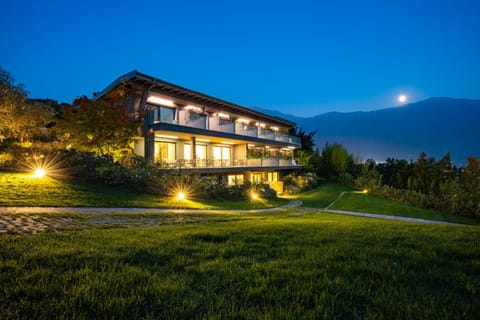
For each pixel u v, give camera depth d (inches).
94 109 598.2
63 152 556.1
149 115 694.5
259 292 102.7
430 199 896.3
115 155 644.7
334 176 1636.3
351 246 177.2
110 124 601.9
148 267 129.8
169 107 830.5
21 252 139.7
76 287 101.6
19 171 492.7
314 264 137.7
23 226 223.1
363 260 145.7
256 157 1124.5
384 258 150.8
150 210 394.3
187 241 179.3
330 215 582.2
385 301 97.9
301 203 827.4
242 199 709.3
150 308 92.9
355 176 1614.2
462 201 815.7
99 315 85.4
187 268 127.9
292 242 188.1
